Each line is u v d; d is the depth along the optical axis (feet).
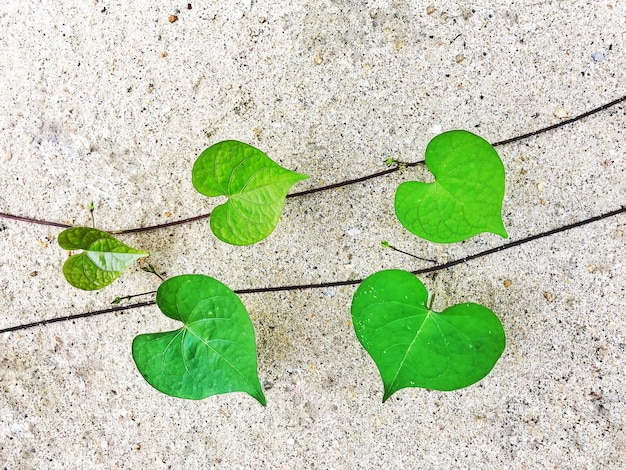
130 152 0.93
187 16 0.92
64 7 0.93
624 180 0.87
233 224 0.82
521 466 0.87
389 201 0.89
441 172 0.79
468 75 0.89
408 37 0.89
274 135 0.91
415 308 0.79
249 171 0.81
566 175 0.88
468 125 0.89
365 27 0.90
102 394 0.93
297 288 0.90
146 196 0.93
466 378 0.79
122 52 0.93
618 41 0.87
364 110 0.90
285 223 0.91
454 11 0.89
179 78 0.92
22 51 0.94
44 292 0.94
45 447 0.94
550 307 0.87
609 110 0.87
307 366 0.90
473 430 0.88
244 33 0.91
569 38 0.88
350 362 0.90
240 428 0.91
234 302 0.80
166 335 0.82
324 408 0.90
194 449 0.91
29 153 0.94
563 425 0.87
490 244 0.88
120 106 0.93
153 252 0.92
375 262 0.90
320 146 0.90
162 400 0.92
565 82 0.88
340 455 0.90
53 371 0.94
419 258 0.89
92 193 0.93
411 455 0.89
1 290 0.94
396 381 0.79
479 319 0.78
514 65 0.88
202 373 0.82
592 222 0.87
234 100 0.91
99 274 0.85
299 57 0.91
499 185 0.78
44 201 0.94
